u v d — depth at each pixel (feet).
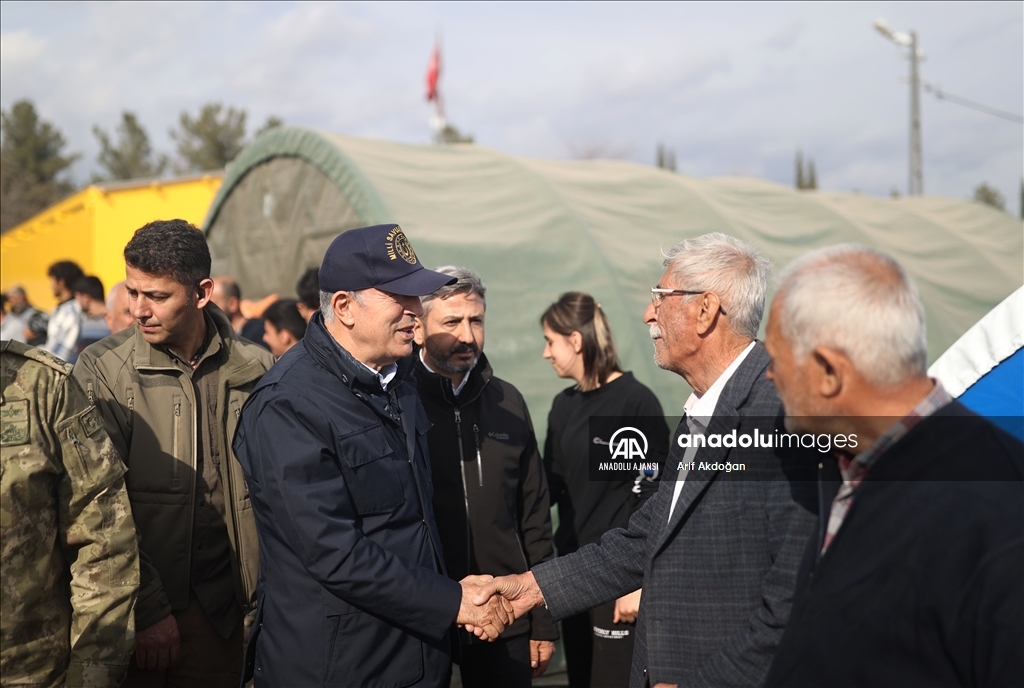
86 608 7.20
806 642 5.29
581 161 26.53
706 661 6.44
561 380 17.42
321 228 20.31
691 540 6.83
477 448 9.82
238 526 9.20
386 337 7.93
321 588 7.38
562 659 15.43
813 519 6.14
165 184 47.96
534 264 18.37
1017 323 8.63
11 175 133.28
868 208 30.89
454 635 8.42
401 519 7.82
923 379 5.33
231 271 24.25
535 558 10.46
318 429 7.48
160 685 9.14
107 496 7.41
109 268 48.42
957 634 4.78
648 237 21.08
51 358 7.27
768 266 7.29
